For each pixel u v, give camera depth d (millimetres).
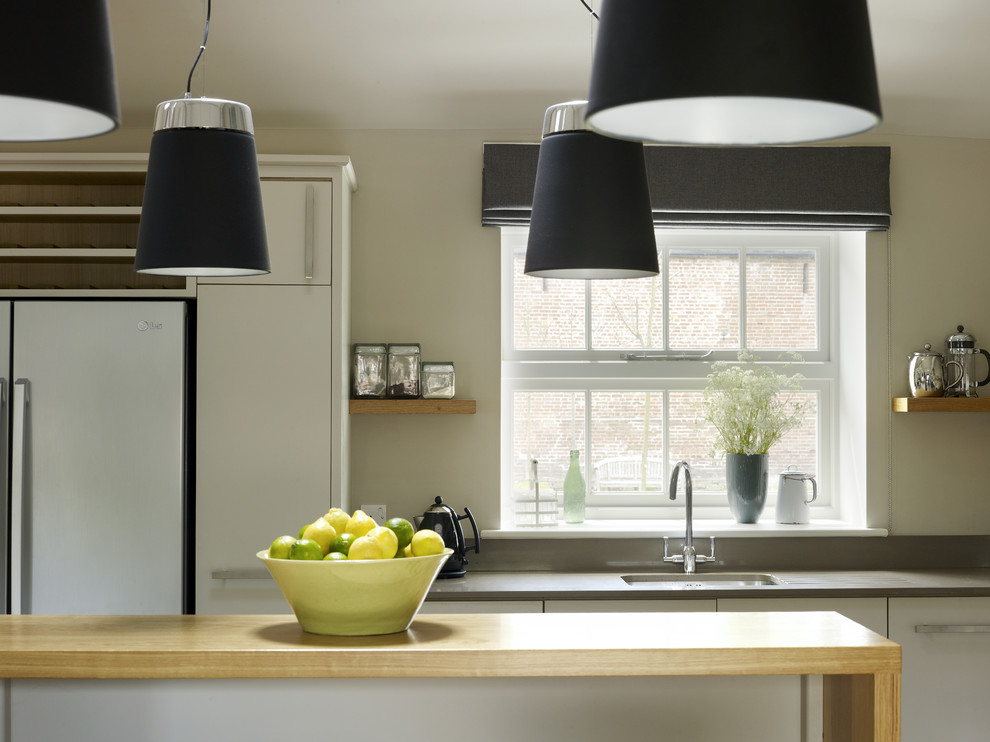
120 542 3361
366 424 3861
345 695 1846
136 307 3377
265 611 3410
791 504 4027
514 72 3496
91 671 1613
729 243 4254
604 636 1735
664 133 1212
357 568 1659
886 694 1652
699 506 4207
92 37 1178
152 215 1904
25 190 3846
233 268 2010
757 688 1902
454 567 3582
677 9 1014
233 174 1918
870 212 3926
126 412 3367
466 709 1857
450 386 3770
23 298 3492
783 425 4020
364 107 3732
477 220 3904
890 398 3977
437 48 3344
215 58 3369
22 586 3316
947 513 3971
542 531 3814
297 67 3457
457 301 3900
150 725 1831
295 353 3449
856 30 1042
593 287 4254
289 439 3439
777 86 998
